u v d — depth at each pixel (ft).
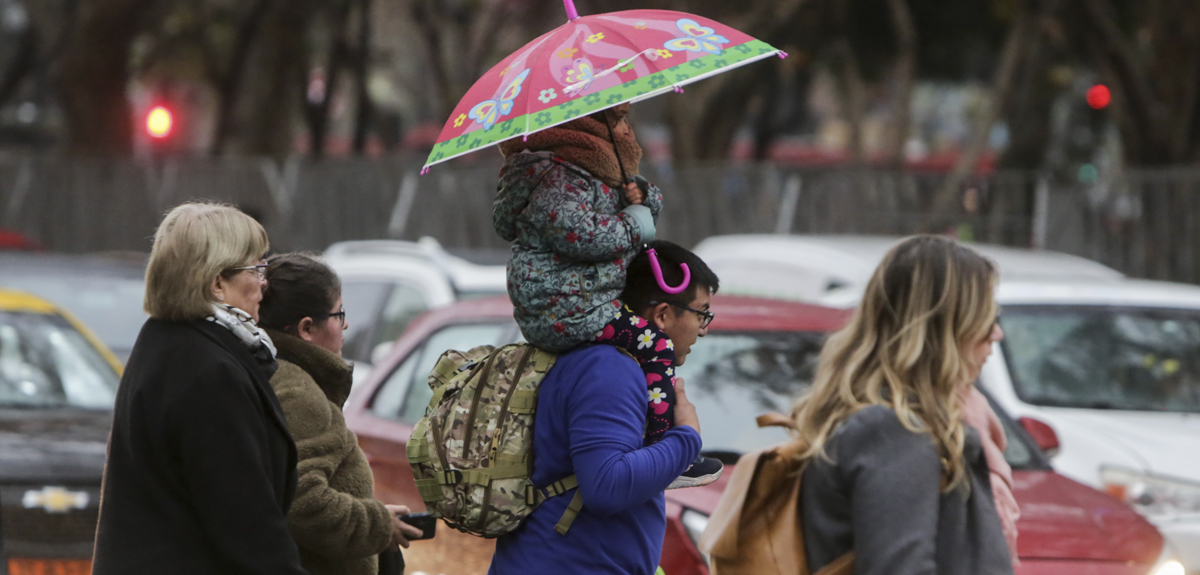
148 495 35.73
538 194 34.60
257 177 241.76
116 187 250.98
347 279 114.73
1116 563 48.49
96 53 250.16
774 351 61.67
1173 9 184.85
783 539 36.55
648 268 35.81
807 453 36.27
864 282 98.63
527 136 34.30
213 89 334.44
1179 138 186.29
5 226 254.88
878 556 32.81
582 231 33.96
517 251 35.47
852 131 303.48
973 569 33.45
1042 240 170.71
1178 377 83.61
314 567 42.83
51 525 65.51
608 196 35.27
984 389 65.51
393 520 43.57
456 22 312.71
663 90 33.55
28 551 64.85
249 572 34.76
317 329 43.62
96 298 128.67
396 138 382.42
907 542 32.58
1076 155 303.68
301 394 41.52
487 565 56.65
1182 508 71.10
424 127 453.58
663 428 35.04
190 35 302.45
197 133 428.56
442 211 224.74
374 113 349.82
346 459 42.88
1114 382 83.15
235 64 288.51
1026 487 55.36
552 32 36.63
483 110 35.22
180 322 36.68
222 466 34.88
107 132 254.88
